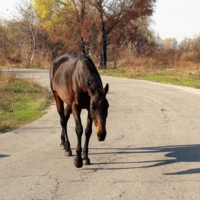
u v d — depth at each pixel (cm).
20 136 940
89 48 4850
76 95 680
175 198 518
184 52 4594
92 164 691
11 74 2256
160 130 983
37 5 4341
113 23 4169
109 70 3903
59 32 4491
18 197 529
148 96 1770
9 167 674
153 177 609
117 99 1670
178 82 2505
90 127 687
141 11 4109
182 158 720
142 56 4703
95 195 532
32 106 1444
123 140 873
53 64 841
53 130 1013
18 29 5562
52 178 611
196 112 1278
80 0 4147
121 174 628
